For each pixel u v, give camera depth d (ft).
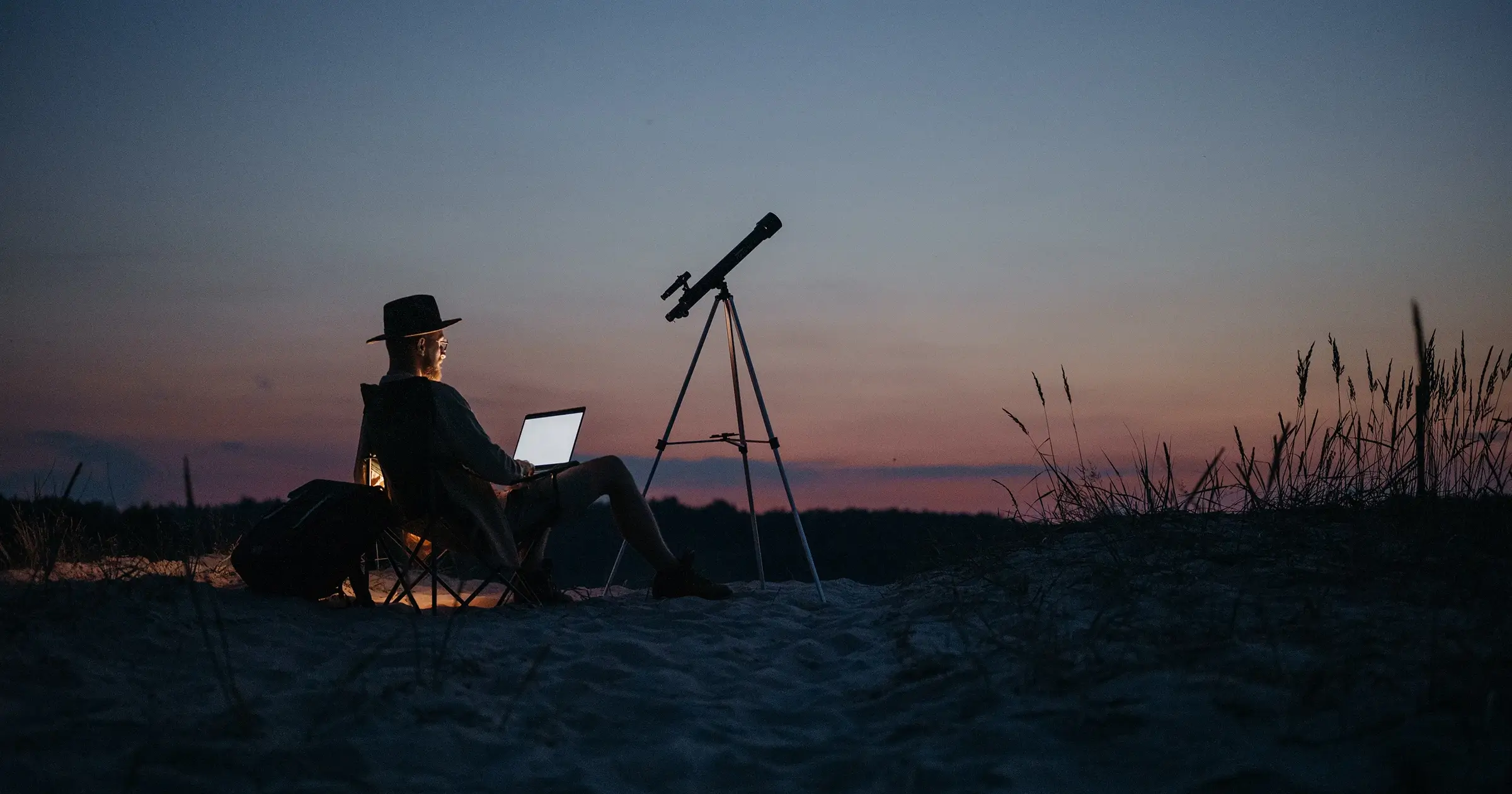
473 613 13.17
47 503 14.12
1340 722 6.33
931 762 6.80
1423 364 13.08
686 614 13.02
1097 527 14.83
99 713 7.29
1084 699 7.31
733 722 8.28
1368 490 13.80
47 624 9.32
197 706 7.77
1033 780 6.34
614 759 7.35
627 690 9.19
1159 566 12.05
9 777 6.07
